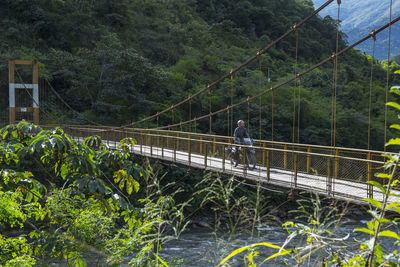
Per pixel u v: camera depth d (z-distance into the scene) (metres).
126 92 35.34
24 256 2.19
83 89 36.66
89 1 49.56
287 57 63.47
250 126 36.09
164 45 51.25
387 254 1.28
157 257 1.88
